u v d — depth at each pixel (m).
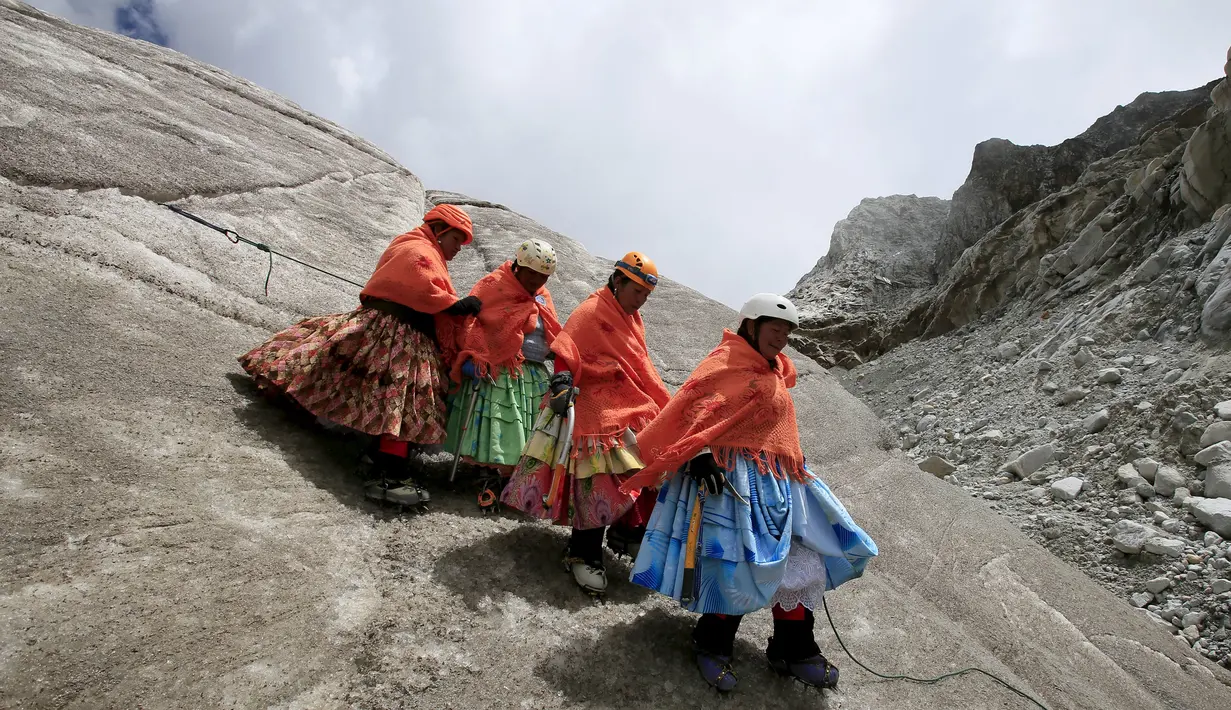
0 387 3.66
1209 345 11.18
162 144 7.57
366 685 2.94
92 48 9.48
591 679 3.26
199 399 4.36
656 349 8.27
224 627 2.94
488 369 4.48
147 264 5.52
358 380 4.24
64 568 2.92
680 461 3.24
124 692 2.58
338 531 3.80
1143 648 5.69
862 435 7.88
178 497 3.53
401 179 11.68
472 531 4.14
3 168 5.56
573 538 3.99
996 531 6.67
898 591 5.27
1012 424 13.00
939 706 3.91
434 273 4.30
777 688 3.58
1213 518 8.05
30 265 4.74
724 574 3.18
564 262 10.09
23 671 2.50
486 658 3.22
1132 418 10.55
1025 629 5.40
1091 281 18.56
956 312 26.69
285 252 7.04
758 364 3.44
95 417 3.79
